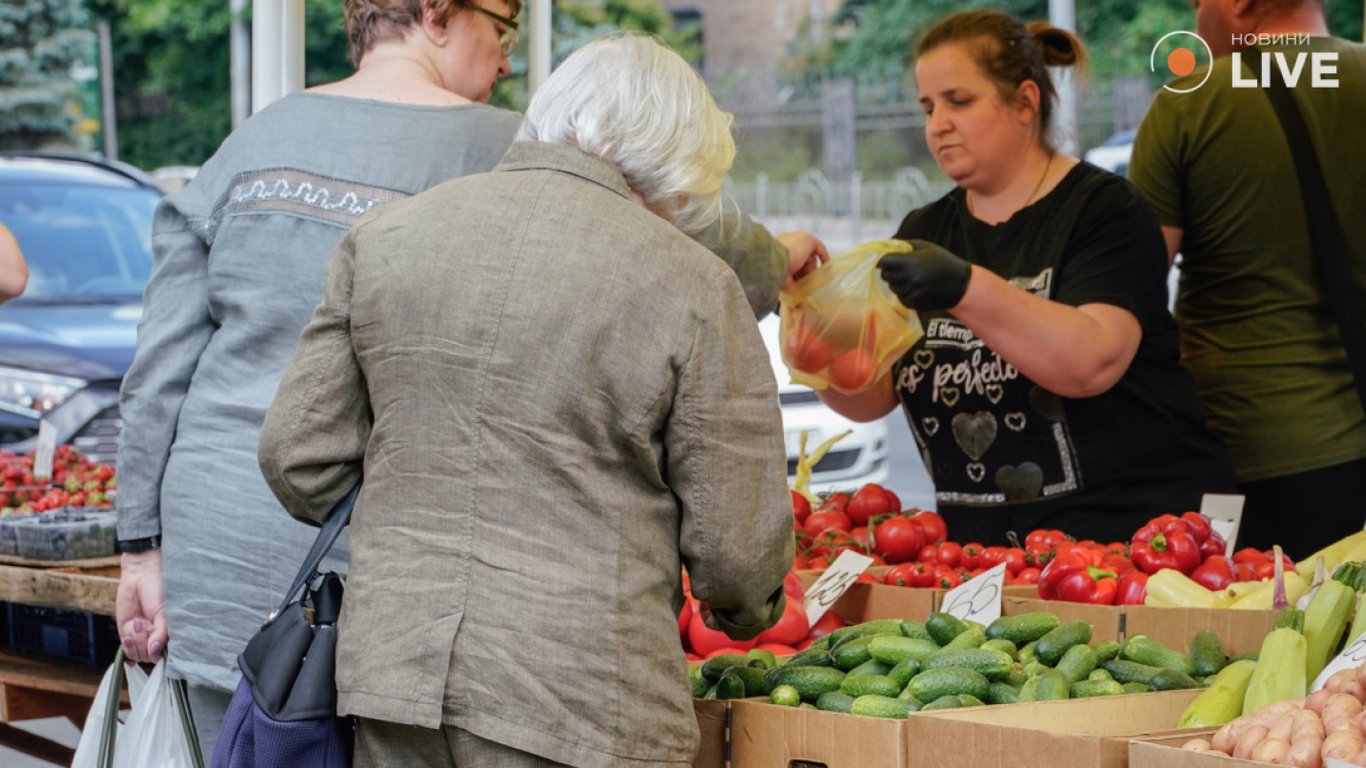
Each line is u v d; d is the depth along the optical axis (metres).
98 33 24.30
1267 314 4.21
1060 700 2.28
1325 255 4.12
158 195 8.55
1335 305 4.13
